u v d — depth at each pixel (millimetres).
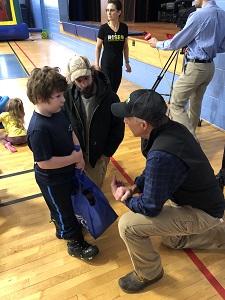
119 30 2846
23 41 10023
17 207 2002
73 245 1573
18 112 2916
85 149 1754
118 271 1510
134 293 1387
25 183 2277
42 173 1312
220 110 3158
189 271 1501
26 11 12859
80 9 8734
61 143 1277
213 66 2467
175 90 2578
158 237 1729
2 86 4664
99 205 1479
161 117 1036
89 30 6379
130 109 1078
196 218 1208
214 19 2197
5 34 9695
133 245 1252
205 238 1564
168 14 6895
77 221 1533
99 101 1562
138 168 2492
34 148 1202
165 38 3873
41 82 1104
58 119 1273
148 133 1098
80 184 1430
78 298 1363
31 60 6789
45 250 1641
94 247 1577
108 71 2965
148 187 1059
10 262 1559
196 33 2268
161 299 1355
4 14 9594
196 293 1384
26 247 1660
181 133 1074
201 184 1139
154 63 4016
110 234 1772
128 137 3074
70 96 1615
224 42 2379
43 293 1389
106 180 2309
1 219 1885
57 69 1195
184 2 4258
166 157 1000
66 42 8602
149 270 1337
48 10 9969
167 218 1211
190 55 2424
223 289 1404
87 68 1442
